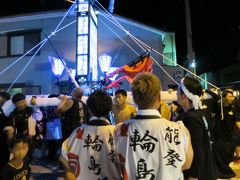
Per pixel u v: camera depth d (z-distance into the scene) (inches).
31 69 473.4
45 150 313.4
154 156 75.9
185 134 79.4
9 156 183.0
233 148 210.7
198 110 108.0
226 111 213.3
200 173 94.3
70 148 92.4
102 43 468.4
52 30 477.1
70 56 463.2
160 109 204.4
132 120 82.0
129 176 76.8
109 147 90.2
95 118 94.8
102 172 89.7
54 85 457.7
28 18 482.6
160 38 517.7
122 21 476.7
